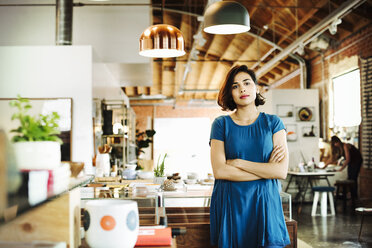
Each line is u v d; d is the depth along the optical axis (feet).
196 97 68.13
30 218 4.08
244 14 12.16
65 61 18.78
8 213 3.39
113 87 27.86
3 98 18.34
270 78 53.57
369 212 19.20
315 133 36.65
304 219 25.07
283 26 35.63
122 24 22.90
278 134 7.04
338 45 34.42
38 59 18.78
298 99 36.88
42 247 3.42
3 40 22.02
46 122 4.60
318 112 36.83
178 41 12.92
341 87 34.73
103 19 22.89
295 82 45.06
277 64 46.44
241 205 6.68
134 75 27.04
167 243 4.45
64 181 4.53
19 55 18.79
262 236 6.54
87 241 4.01
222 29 13.09
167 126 61.26
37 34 22.08
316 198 26.53
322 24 27.86
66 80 18.74
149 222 7.37
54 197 3.92
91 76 18.74
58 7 20.06
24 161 4.05
